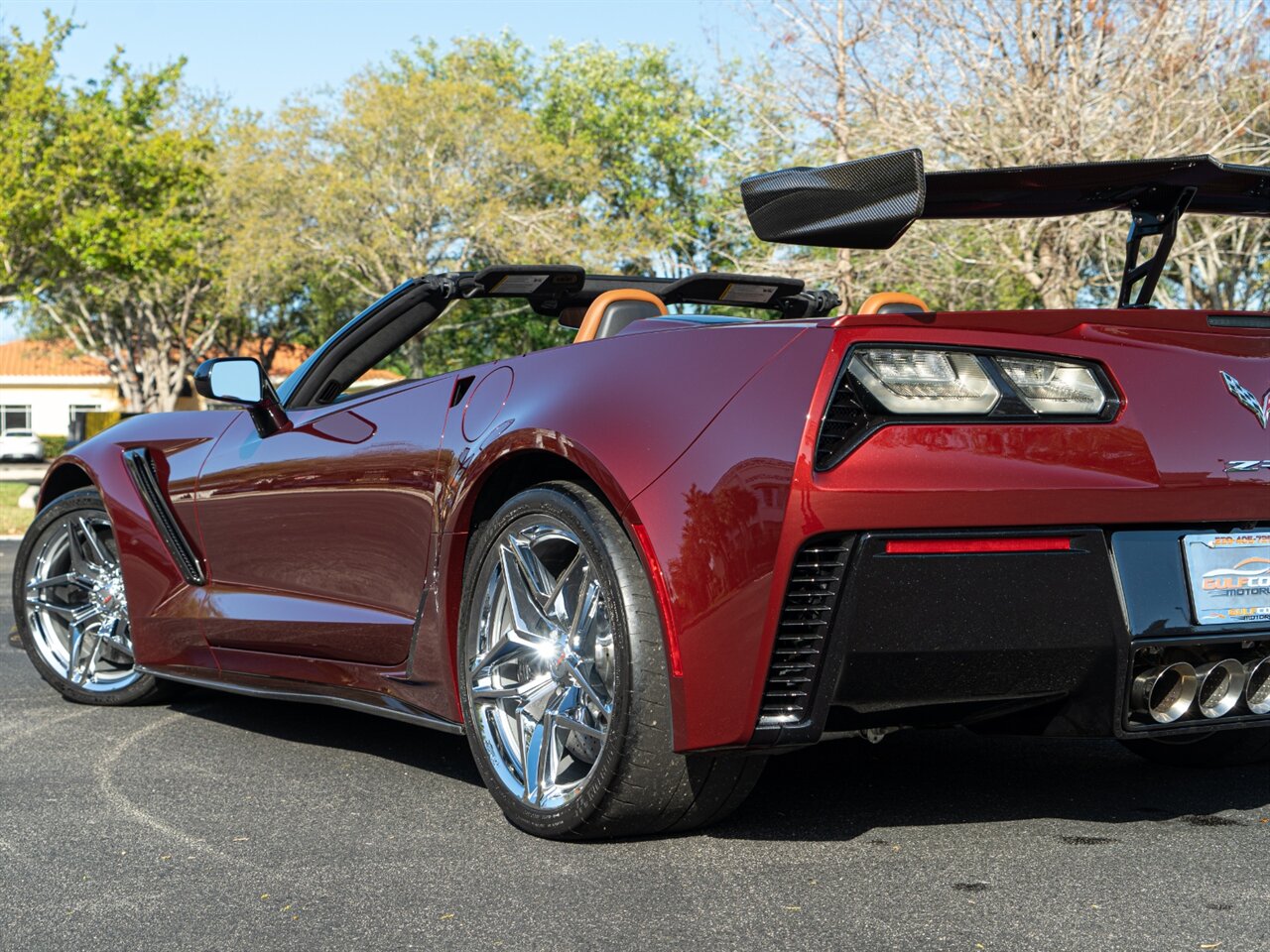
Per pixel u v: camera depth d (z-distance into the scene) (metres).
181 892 2.33
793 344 2.35
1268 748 3.11
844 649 2.25
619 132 39.09
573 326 3.90
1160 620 2.39
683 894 2.27
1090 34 11.05
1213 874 2.37
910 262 11.73
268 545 3.54
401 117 32.12
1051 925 2.11
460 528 2.86
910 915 2.16
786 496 2.24
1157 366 2.46
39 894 2.32
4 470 35.22
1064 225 10.73
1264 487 2.49
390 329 3.68
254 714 4.03
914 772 3.17
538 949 2.03
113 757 3.43
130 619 3.99
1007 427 2.32
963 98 11.37
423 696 2.99
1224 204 2.94
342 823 2.77
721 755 2.36
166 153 25.47
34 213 23.80
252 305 36.91
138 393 41.47
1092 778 3.11
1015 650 2.30
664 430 2.43
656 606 2.40
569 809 2.55
